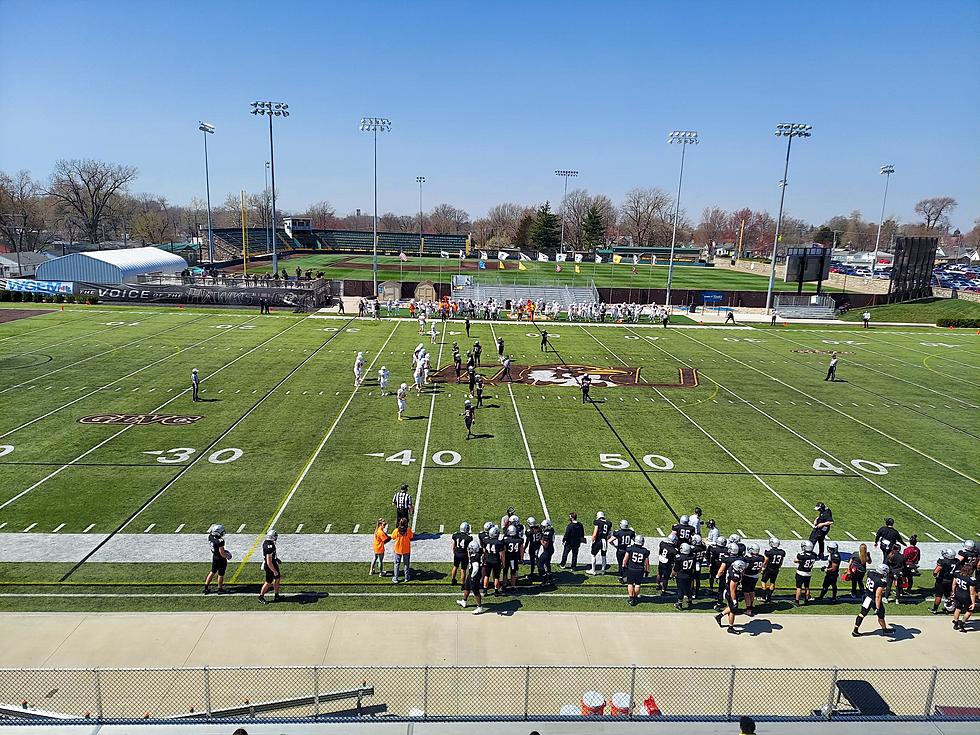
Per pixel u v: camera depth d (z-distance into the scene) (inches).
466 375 1293.1
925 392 1243.2
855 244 7436.0
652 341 1736.0
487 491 737.0
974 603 513.3
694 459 855.7
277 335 1636.3
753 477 800.3
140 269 2385.6
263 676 420.8
